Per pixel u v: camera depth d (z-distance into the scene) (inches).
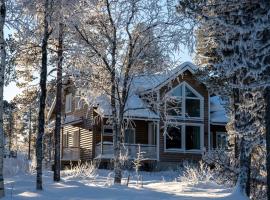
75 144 1561.3
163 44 780.0
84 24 694.5
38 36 638.5
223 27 469.4
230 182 724.7
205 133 1418.6
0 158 505.4
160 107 886.4
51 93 829.8
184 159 1380.4
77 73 763.4
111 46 785.6
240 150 582.6
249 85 470.6
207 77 717.3
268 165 471.8
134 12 775.7
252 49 453.1
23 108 951.0
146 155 1337.4
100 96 868.6
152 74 835.4
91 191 585.9
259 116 557.0
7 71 633.6
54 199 517.3
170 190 677.3
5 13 516.1
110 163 1253.1
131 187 679.7
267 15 444.1
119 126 790.5
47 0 557.6
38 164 588.4
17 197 516.4
